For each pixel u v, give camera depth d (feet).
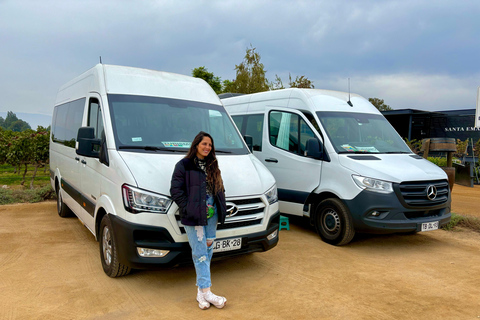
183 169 12.01
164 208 12.83
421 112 71.77
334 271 16.35
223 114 18.81
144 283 14.51
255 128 26.55
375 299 13.56
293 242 20.63
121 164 13.71
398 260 18.08
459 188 45.44
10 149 38.27
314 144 20.72
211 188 12.18
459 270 16.79
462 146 56.59
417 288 14.65
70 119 21.75
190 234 12.30
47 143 38.04
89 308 12.42
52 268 15.90
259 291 14.08
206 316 12.01
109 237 14.78
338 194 19.67
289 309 12.63
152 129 15.88
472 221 24.35
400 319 12.11
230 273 15.89
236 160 15.99
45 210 27.43
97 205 15.35
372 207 18.40
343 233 19.49
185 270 15.94
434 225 19.15
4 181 47.73
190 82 19.48
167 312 12.25
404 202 18.35
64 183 22.35
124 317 11.89
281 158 23.66
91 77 18.37
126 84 17.15
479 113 37.06
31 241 19.71
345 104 23.67
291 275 15.78
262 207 14.75
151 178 13.23
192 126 16.97
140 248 12.84
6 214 25.91
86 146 15.55
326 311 12.54
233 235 13.83
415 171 19.29
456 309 12.90
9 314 11.93
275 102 25.35
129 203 12.98
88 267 16.08
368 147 21.47
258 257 17.99
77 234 21.17
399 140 23.27
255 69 78.07
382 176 18.52
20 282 14.40
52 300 12.94
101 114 16.17
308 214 21.90
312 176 21.50
